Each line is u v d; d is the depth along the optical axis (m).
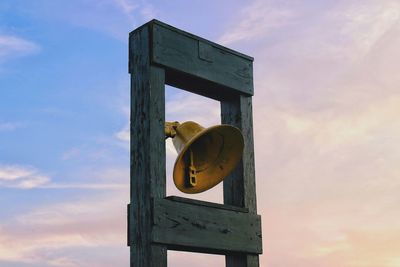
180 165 7.25
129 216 7.19
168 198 7.14
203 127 7.50
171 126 7.51
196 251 7.51
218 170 7.75
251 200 8.06
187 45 7.72
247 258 7.80
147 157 7.16
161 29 7.51
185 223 7.20
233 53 8.24
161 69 7.47
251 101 8.41
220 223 7.54
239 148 7.73
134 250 7.04
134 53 7.57
